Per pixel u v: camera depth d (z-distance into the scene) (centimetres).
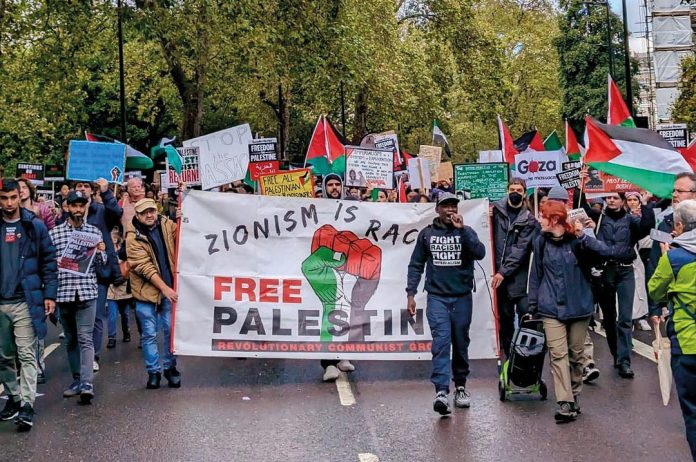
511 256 841
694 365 542
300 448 648
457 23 3312
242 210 897
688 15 3891
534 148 1650
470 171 1255
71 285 805
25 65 2453
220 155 1184
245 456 632
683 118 2816
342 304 902
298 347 892
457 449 637
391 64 3014
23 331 736
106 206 952
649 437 659
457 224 753
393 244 913
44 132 3412
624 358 883
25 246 745
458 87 3691
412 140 4797
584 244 711
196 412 762
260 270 897
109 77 3097
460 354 769
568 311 712
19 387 785
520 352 769
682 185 747
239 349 887
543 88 5556
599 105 5184
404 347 902
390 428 698
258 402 795
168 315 888
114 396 834
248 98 3353
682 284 549
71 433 706
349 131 3975
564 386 708
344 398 803
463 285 761
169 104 3728
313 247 905
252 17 2094
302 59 2220
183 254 882
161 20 2005
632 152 943
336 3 2277
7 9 2200
